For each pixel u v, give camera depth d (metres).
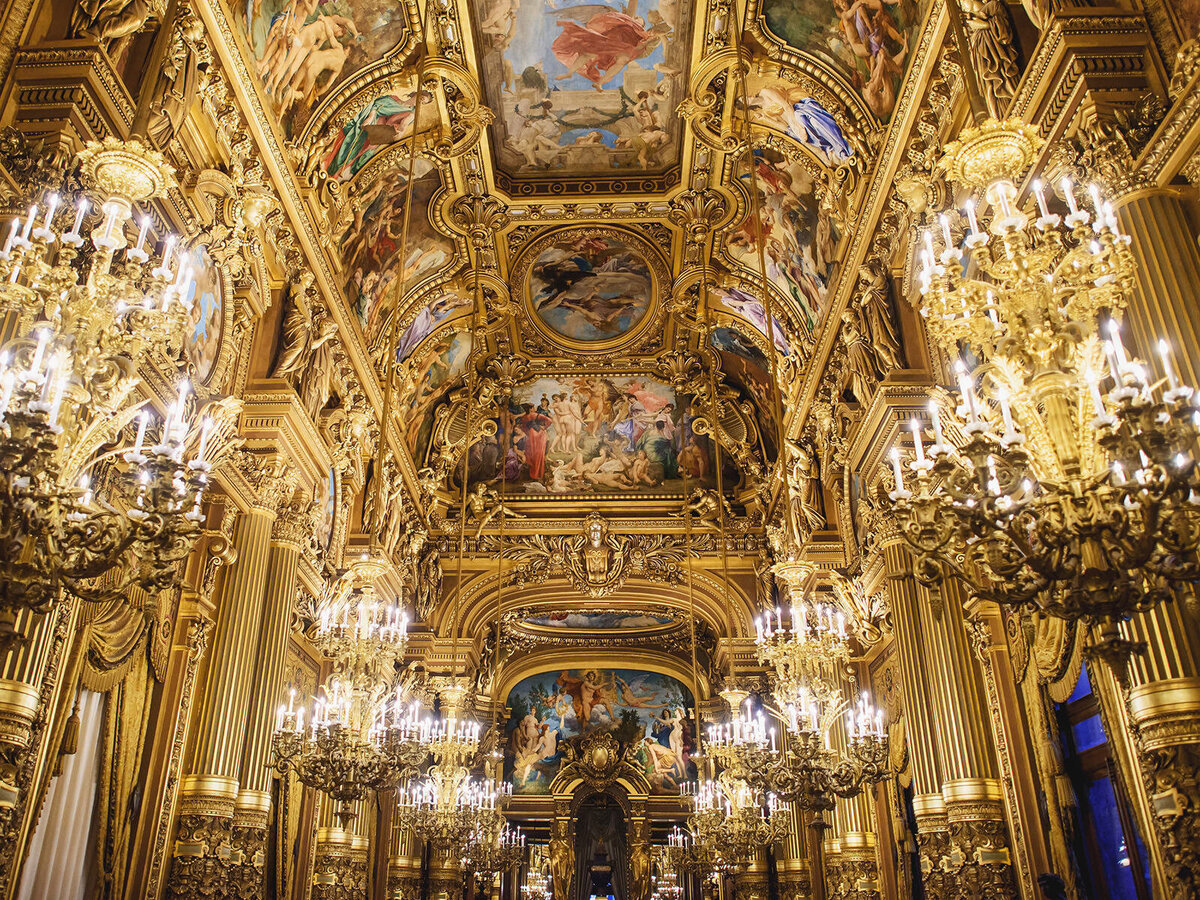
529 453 23.39
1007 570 4.91
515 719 31.58
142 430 5.43
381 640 9.27
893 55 11.23
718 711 26.98
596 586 22.55
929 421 11.12
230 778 10.44
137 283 5.58
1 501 4.40
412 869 19.66
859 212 12.52
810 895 18.92
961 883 9.80
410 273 16.89
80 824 8.67
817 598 15.79
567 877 29.83
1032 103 7.86
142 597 9.32
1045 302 5.19
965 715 10.30
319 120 12.38
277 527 12.00
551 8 13.22
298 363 12.12
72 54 7.45
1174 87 6.73
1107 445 4.55
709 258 17.44
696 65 13.38
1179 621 5.95
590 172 16.50
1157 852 7.06
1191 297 6.39
